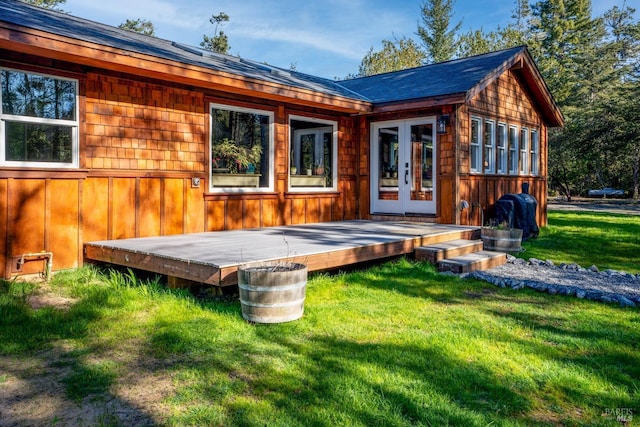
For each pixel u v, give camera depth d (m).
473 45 31.83
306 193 8.50
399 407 2.32
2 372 2.77
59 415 2.27
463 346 3.16
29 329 3.43
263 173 7.81
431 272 5.66
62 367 2.84
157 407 2.33
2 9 5.31
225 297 4.43
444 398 2.42
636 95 19.53
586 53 28.53
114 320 3.69
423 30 33.44
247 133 7.52
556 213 16.98
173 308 3.94
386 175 9.48
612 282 5.41
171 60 5.63
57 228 5.27
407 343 3.21
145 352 3.06
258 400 2.40
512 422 2.20
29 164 5.09
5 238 4.86
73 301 4.27
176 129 6.48
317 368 2.78
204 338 3.26
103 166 5.70
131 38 6.77
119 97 5.85
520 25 36.59
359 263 6.21
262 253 4.62
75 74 5.38
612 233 10.33
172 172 6.43
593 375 2.74
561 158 25.97
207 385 2.57
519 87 10.52
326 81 10.93
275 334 3.37
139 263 4.80
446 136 8.35
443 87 8.47
